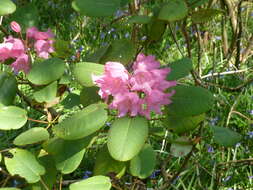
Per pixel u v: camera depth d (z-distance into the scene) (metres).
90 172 0.79
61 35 1.29
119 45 0.63
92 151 0.84
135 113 0.50
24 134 0.54
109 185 0.53
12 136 0.89
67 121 0.50
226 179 0.82
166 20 0.59
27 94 0.98
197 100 0.53
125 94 0.50
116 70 0.50
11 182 0.72
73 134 0.49
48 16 1.38
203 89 0.54
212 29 1.26
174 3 0.59
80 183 0.52
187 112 0.53
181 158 0.86
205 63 1.19
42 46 0.63
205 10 0.67
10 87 0.60
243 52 1.20
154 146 0.88
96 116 0.50
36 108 0.69
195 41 1.27
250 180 0.83
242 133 0.96
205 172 0.84
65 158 0.55
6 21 1.21
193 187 0.81
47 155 0.60
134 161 0.57
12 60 0.64
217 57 1.24
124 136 0.50
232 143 0.60
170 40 1.29
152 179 0.80
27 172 0.53
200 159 0.85
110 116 0.58
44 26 1.35
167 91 0.55
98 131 0.57
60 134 0.49
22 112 0.55
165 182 0.75
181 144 0.62
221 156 0.87
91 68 0.55
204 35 1.25
